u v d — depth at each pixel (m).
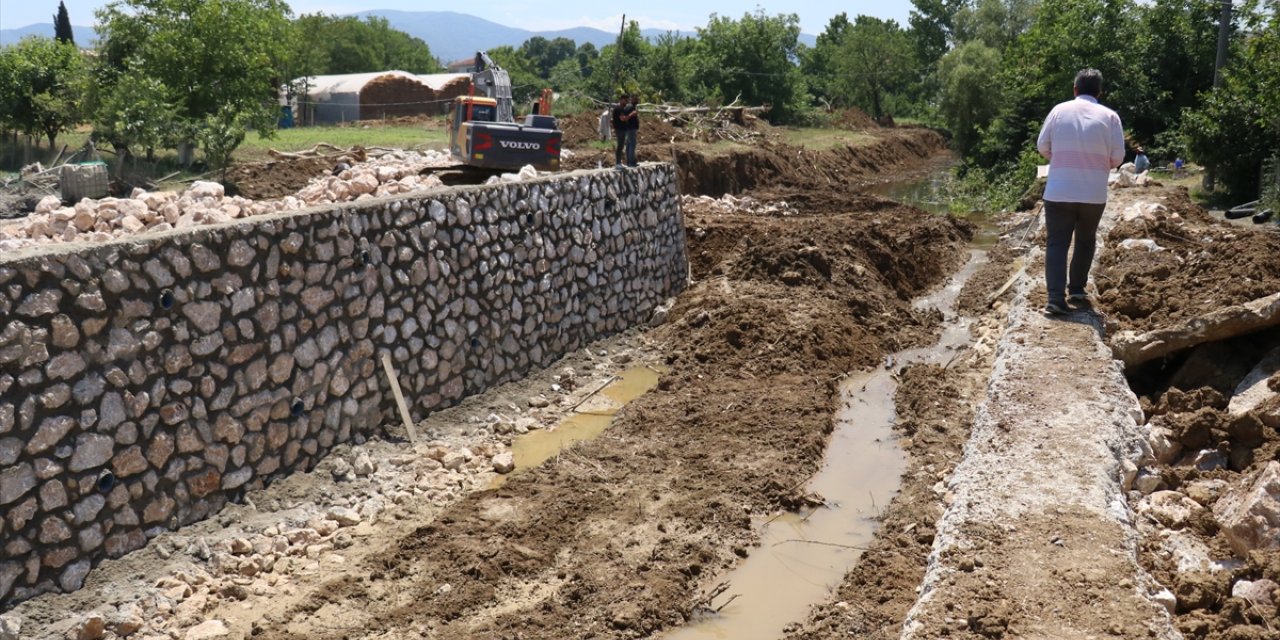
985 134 37.53
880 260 17.09
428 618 6.91
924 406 10.91
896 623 6.49
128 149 21.50
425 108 45.47
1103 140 8.15
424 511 8.66
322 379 9.11
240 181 20.27
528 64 75.06
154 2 24.97
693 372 12.52
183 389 7.71
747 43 56.22
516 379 12.04
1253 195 21.44
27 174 16.77
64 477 6.82
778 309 13.80
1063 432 6.23
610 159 26.02
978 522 5.23
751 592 7.34
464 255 11.08
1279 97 19.45
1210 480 6.43
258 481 8.46
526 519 8.45
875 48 75.44
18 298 6.49
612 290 14.20
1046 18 35.16
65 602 6.73
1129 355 8.12
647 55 52.69
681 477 9.29
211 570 7.38
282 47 28.36
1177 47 32.41
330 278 9.16
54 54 24.30
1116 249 12.23
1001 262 19.00
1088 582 4.63
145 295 7.38
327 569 7.61
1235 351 7.80
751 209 25.81
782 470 9.34
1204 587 4.86
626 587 7.27
